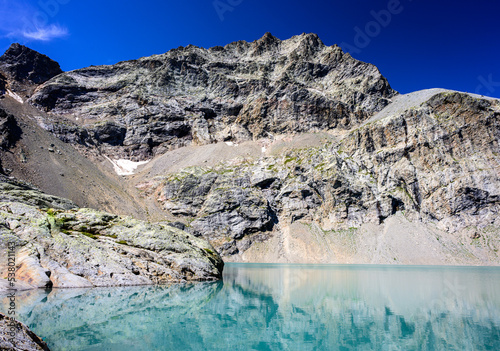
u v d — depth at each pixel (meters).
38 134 139.88
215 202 140.25
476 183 118.12
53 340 18.16
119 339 19.12
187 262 52.44
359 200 131.62
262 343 19.53
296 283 49.81
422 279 55.34
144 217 127.62
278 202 143.75
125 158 182.50
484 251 106.31
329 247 120.69
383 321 25.48
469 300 34.91
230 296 36.81
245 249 127.94
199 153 180.00
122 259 46.81
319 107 195.38
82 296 32.66
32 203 64.25
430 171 129.12
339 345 19.22
